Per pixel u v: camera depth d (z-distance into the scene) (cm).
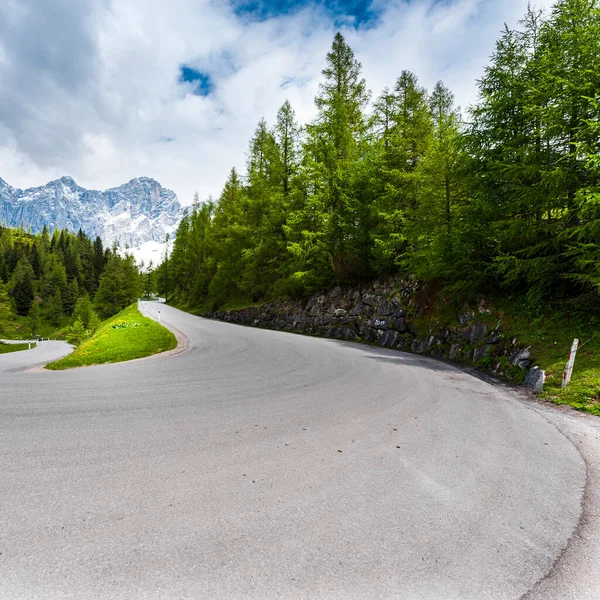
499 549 246
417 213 1585
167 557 225
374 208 1919
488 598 202
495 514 289
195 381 767
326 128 2248
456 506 298
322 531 258
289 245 2364
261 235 2886
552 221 1014
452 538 256
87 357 1240
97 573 209
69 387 705
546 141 1003
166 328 2175
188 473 342
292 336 1911
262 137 3381
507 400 685
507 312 1148
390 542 248
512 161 1090
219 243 4166
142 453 386
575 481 354
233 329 2294
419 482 338
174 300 6706
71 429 457
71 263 13562
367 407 582
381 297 1872
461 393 722
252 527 260
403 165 2042
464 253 1227
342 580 211
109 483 319
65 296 10588
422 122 2066
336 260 2139
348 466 367
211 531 253
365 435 456
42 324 9650
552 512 296
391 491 319
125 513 272
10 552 225
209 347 1418
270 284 2970
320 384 745
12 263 12719
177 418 508
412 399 647
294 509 285
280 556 230
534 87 1027
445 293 1429
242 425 482
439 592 205
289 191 2805
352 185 2066
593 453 434
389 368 979
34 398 615
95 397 624
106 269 7850
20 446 399
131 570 213
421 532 261
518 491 329
